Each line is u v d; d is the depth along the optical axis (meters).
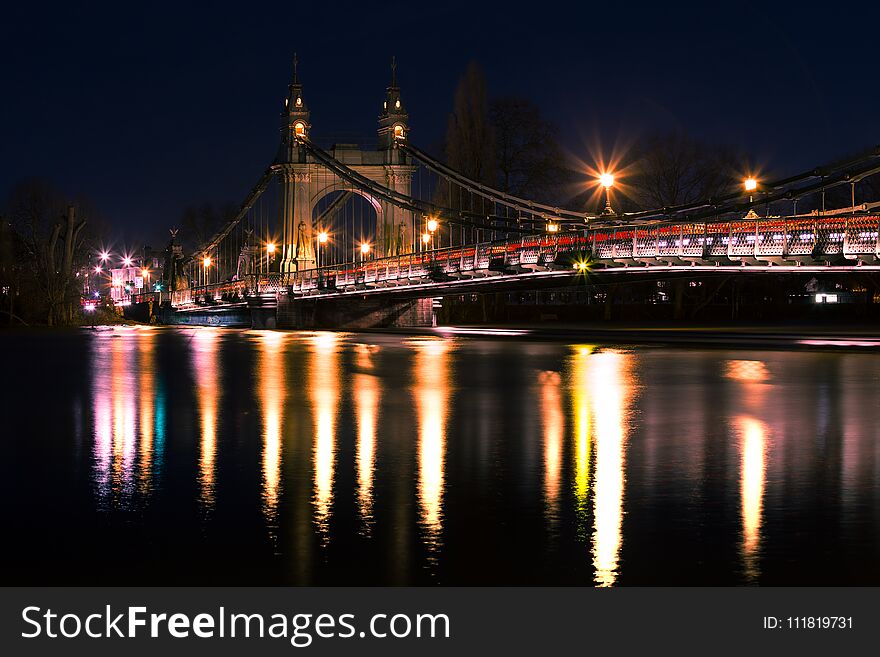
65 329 92.50
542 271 57.03
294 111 92.25
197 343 64.00
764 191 50.62
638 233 51.88
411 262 72.50
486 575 11.86
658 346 53.94
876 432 22.08
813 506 14.76
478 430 22.78
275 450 20.08
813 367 38.84
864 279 81.31
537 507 14.79
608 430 22.61
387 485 16.45
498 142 86.31
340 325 88.31
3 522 14.29
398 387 33.06
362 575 11.91
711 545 12.78
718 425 23.31
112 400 29.92
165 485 16.69
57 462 18.95
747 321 87.31
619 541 12.98
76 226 103.00
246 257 107.44
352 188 89.12
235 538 13.33
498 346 55.94
